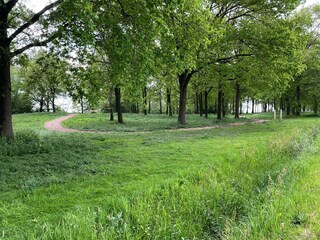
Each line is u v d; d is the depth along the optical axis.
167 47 11.23
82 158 9.16
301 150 9.32
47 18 10.88
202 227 4.31
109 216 4.09
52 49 11.87
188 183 5.97
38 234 3.80
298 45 20.00
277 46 19.03
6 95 11.94
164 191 5.48
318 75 37.06
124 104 56.28
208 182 6.09
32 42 11.91
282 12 20.91
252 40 20.48
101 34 11.43
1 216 4.53
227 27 20.91
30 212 4.75
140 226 3.88
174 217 4.39
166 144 12.70
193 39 11.88
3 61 11.59
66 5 8.22
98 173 7.35
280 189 5.33
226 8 23.61
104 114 45.06
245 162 8.05
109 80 13.22
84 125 27.75
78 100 13.77
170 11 9.85
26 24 11.33
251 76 25.80
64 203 5.17
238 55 23.23
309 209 4.35
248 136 15.50
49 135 16.42
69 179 6.70
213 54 22.75
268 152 9.38
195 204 4.79
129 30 10.45
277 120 31.12
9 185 6.12
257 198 5.17
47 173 7.23
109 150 11.02
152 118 37.38
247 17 23.80
